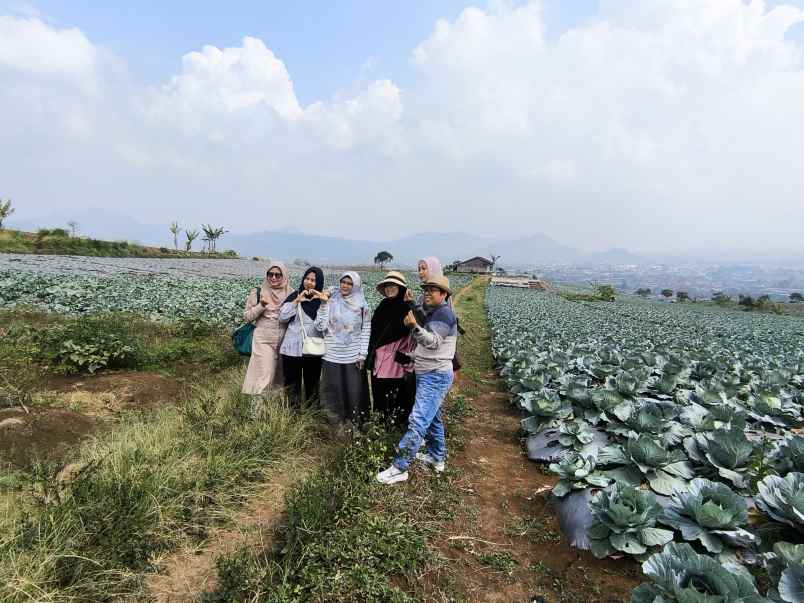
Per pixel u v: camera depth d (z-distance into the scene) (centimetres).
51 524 325
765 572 342
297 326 609
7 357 691
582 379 781
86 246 4262
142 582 315
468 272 9144
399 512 422
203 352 919
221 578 306
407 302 550
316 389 635
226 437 492
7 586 276
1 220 4116
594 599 342
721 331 2408
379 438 509
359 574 326
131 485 376
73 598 290
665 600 270
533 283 7244
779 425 658
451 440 634
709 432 508
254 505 421
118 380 728
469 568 373
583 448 563
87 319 852
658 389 800
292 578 319
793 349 1653
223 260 5753
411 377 574
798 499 332
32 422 521
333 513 382
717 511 340
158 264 3884
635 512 354
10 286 1391
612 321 2628
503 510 468
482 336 1806
